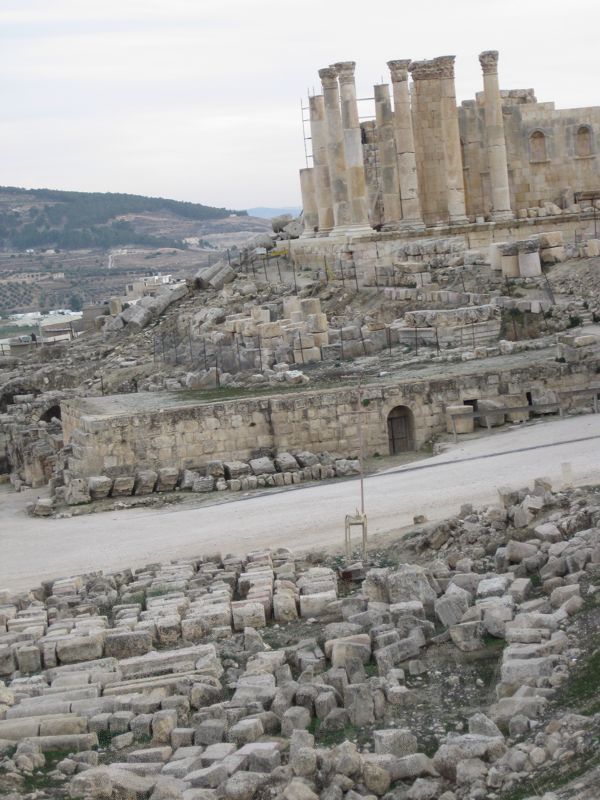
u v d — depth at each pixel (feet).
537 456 154.40
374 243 272.72
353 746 80.28
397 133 282.36
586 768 72.79
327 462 177.06
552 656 88.79
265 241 318.65
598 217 288.92
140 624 110.63
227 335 241.76
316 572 120.67
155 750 85.87
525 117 302.66
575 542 108.78
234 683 97.55
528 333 212.84
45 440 225.56
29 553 149.18
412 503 141.59
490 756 78.33
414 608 104.22
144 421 178.40
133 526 156.56
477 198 304.09
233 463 177.06
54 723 90.63
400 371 198.18
